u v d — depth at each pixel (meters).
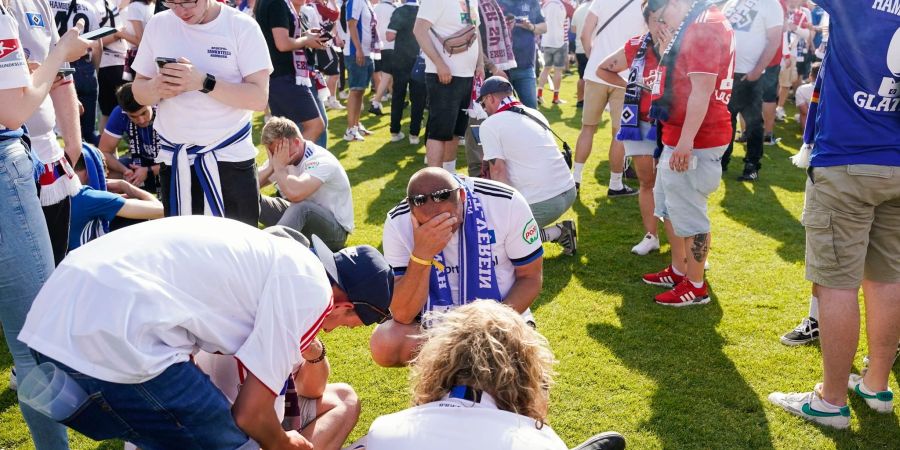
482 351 1.80
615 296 4.46
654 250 5.17
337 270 2.21
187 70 3.29
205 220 2.01
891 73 2.74
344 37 10.17
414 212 2.73
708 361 3.68
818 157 2.98
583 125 6.49
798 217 5.95
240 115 3.55
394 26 8.05
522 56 7.95
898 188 2.85
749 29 6.52
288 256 1.97
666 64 3.88
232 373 2.12
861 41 2.77
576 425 3.15
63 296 1.79
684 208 4.12
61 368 1.78
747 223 5.79
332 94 10.75
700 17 3.76
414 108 8.27
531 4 8.05
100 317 1.73
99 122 8.24
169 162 3.55
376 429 1.79
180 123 3.46
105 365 1.73
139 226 1.94
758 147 6.93
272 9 5.73
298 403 2.46
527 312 3.23
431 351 1.87
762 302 4.35
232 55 3.46
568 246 5.07
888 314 3.10
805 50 11.42
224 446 1.89
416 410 1.78
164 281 1.80
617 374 3.56
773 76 8.33
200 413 1.83
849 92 2.86
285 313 1.90
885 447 3.00
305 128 6.08
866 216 2.94
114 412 1.82
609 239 5.43
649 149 4.86
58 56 2.59
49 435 2.55
